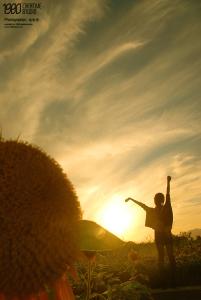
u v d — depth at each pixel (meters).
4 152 0.88
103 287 4.38
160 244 7.31
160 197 7.44
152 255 9.44
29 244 0.82
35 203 0.84
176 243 11.10
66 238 0.86
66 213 0.87
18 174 0.86
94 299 4.28
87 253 0.87
